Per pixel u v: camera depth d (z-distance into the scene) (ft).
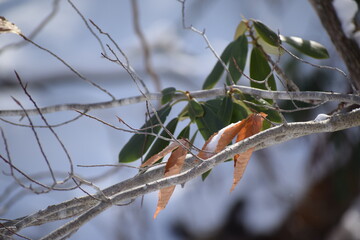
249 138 5.95
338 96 6.12
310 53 6.55
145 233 11.49
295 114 8.27
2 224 6.05
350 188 10.06
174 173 6.01
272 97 6.20
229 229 11.91
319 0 6.54
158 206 6.01
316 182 11.13
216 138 6.04
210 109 6.37
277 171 12.09
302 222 11.39
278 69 6.54
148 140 6.38
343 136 9.47
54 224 10.27
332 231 11.19
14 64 15.65
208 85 6.61
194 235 11.87
